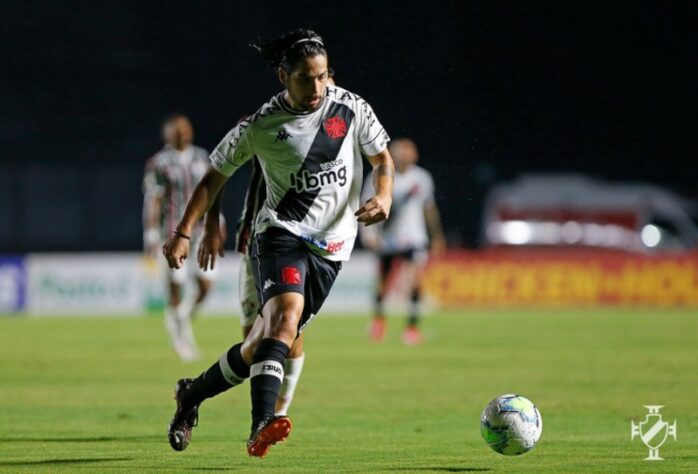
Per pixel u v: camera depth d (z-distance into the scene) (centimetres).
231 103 11875
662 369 4694
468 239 10669
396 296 8731
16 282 8369
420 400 3709
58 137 12212
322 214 2322
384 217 2306
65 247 10619
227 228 10300
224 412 3391
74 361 5072
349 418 3272
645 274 8850
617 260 8869
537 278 8875
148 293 8406
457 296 8869
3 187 10531
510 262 8881
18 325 7350
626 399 3694
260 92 11700
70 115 12238
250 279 2644
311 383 4225
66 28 12294
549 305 8856
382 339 6372
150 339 6300
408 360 5144
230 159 2339
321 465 2425
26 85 12212
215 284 8462
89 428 3034
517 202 10612
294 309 2238
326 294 2370
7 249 10525
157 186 5128
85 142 12231
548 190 10712
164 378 4375
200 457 2531
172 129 5122
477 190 11069
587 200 10625
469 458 2528
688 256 8844
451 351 5609
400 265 8738
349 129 2320
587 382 4219
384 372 4622
